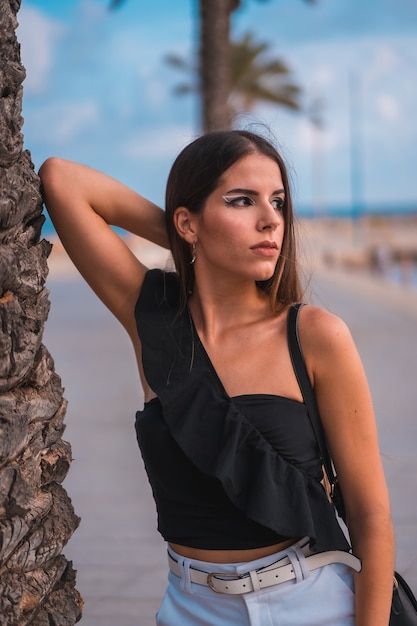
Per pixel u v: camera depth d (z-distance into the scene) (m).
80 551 5.30
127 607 4.46
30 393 1.98
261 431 2.07
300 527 1.99
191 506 2.11
